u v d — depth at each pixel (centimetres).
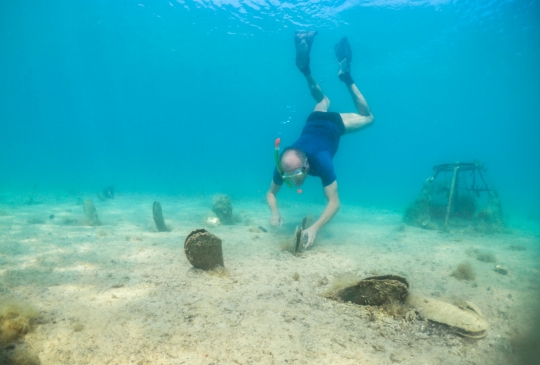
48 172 4394
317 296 329
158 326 246
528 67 2734
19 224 686
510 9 1802
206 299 303
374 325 267
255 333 242
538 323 274
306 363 206
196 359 205
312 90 690
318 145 527
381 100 4712
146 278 359
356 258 491
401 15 1983
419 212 888
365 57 2739
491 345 241
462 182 1005
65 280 345
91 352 209
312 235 489
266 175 5356
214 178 4316
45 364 194
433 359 218
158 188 2414
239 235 627
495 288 369
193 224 763
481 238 716
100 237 574
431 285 378
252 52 3155
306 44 654
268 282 362
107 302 289
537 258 528
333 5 1973
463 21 1994
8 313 238
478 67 2856
